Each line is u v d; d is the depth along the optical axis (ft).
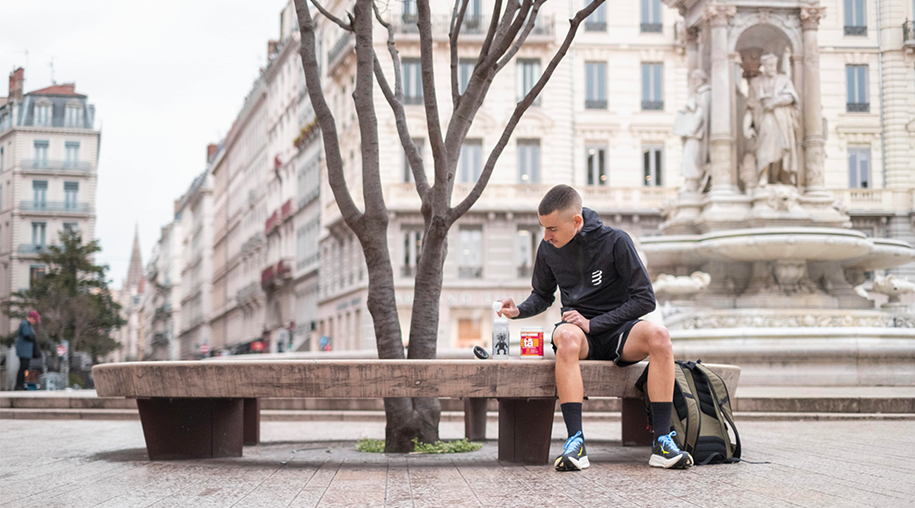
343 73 136.15
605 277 16.48
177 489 13.99
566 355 15.75
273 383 15.94
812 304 45.85
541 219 16.58
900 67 128.16
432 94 19.67
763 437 22.99
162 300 399.24
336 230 135.44
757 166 48.49
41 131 223.10
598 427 30.25
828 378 41.11
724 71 48.73
